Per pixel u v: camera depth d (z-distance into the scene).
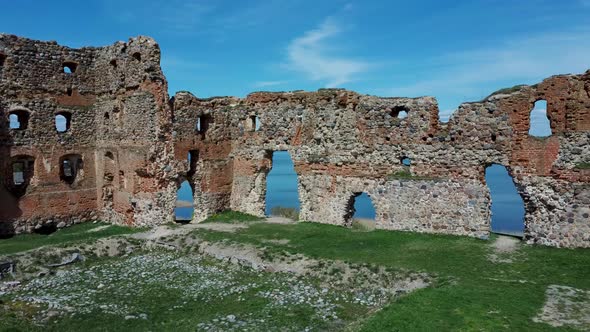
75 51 28.62
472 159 21.53
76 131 28.64
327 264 18.16
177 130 26.81
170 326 13.91
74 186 28.52
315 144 26.09
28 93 26.61
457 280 15.51
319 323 13.62
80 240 23.34
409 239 21.42
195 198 28.12
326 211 25.72
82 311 15.05
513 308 12.79
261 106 28.16
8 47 25.84
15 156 26.08
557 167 19.36
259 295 16.16
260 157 28.22
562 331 11.30
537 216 19.94
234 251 20.77
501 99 20.77
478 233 21.25
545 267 16.88
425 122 22.73
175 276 18.80
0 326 13.28
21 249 21.94
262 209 28.50
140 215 26.81
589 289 14.44
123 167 27.69
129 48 26.95
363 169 24.38
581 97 18.95
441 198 22.25
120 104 27.83
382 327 11.91
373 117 24.08
